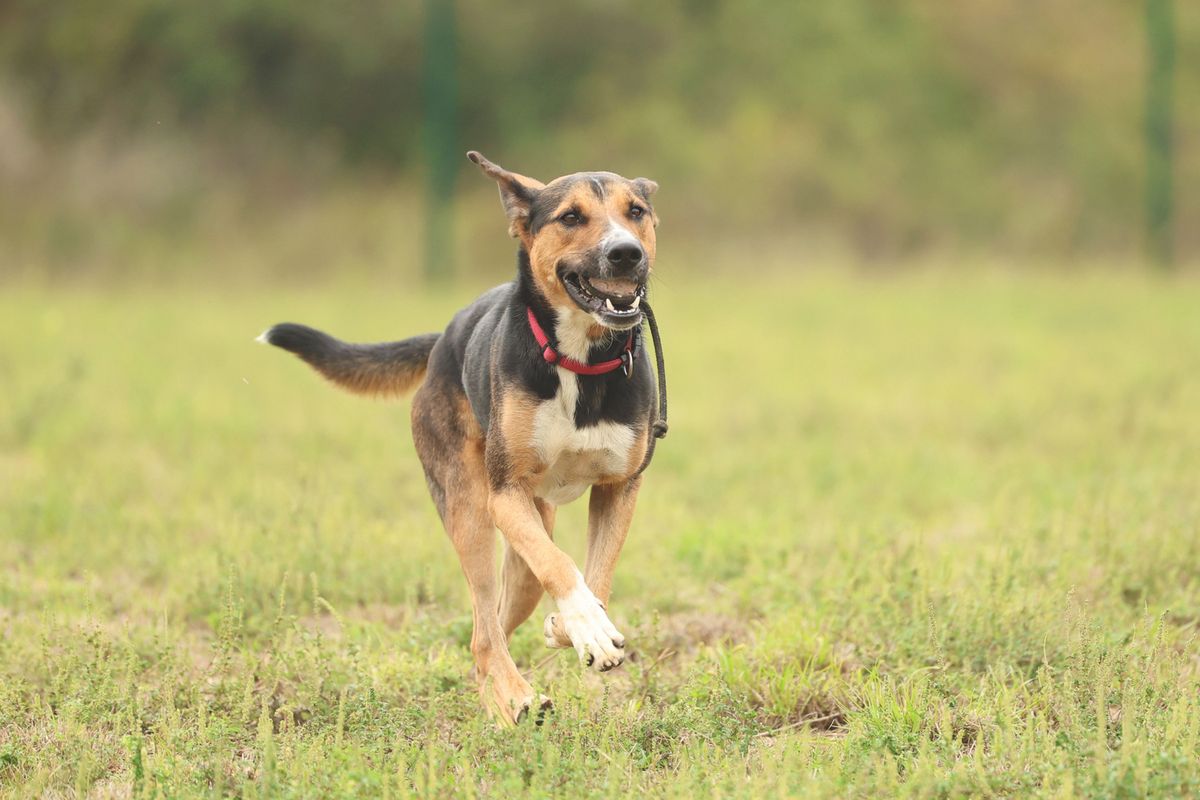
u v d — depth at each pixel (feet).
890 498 39.06
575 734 21.18
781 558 32.32
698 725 22.09
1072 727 20.21
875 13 125.70
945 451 45.80
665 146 112.68
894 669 25.03
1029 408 52.75
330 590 30.27
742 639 28.04
